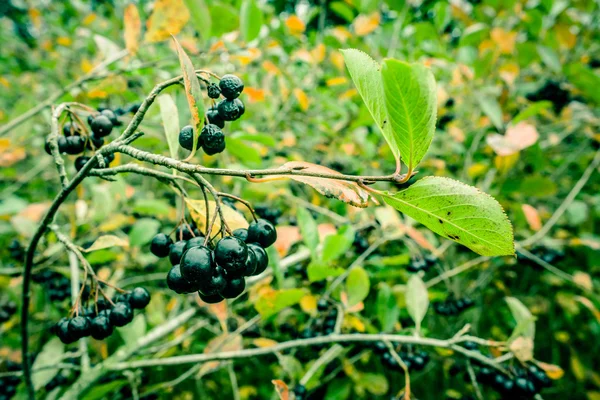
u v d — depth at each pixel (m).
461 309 2.88
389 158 3.42
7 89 5.13
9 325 2.84
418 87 0.85
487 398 3.49
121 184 2.69
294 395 2.00
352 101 3.86
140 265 3.21
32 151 4.41
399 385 3.44
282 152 3.47
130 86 2.92
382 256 2.96
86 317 1.28
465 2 4.55
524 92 3.95
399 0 3.90
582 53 4.31
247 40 2.78
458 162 3.94
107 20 5.51
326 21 5.97
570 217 3.59
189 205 1.32
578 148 4.28
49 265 2.54
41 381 2.32
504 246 0.92
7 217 3.34
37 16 5.61
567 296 3.68
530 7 4.20
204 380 3.34
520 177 3.15
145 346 2.29
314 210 3.08
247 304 2.47
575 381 4.25
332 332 2.31
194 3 2.47
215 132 1.09
